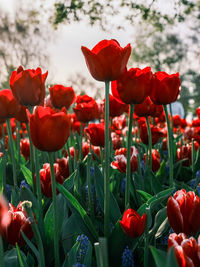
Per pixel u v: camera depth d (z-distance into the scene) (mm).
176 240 385
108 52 537
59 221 625
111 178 815
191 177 1103
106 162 560
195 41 14875
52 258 596
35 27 10445
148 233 499
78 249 518
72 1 5688
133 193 764
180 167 1055
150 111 849
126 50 549
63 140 493
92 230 561
